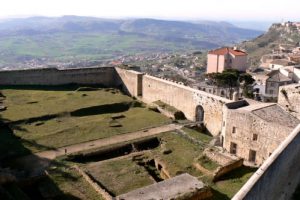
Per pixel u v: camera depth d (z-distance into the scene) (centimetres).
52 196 3294
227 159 3897
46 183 3553
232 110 4369
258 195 1819
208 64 12156
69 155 4319
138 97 7425
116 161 4181
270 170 1945
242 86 9319
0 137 4834
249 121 4175
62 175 3741
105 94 7325
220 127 5238
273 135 3931
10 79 7369
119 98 6994
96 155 4478
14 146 4522
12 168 3922
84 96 7044
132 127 5447
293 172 2366
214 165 3916
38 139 4803
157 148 4688
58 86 7794
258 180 1794
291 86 4566
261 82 10394
